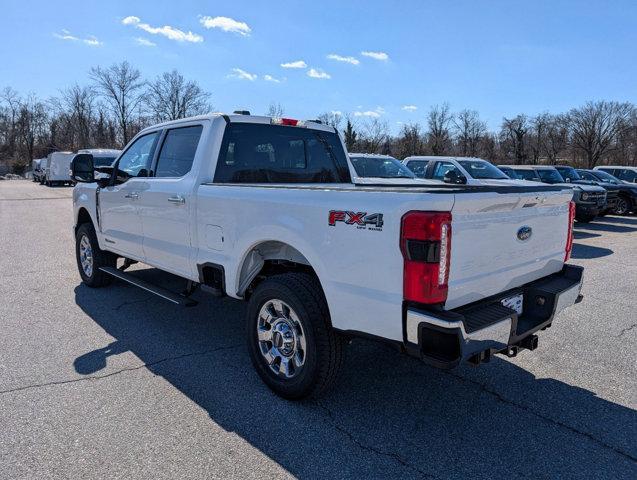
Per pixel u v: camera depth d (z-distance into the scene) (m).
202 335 4.80
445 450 2.97
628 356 4.47
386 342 2.89
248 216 3.66
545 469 2.81
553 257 3.73
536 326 3.25
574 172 18.67
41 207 19.17
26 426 3.12
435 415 3.38
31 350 4.35
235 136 4.49
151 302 5.85
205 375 3.91
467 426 3.25
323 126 5.36
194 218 4.24
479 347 2.72
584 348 4.66
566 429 3.23
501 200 2.98
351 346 4.61
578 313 5.77
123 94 62.44
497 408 3.50
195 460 2.81
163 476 2.67
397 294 2.76
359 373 4.04
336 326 3.10
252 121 4.63
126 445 2.94
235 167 4.48
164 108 61.75
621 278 7.73
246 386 3.74
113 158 22.06
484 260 2.98
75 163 5.74
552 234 3.67
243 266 3.86
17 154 79.69
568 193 3.75
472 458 2.90
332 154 5.41
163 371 3.97
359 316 2.96
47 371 3.92
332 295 3.09
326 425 3.22
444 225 2.63
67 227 13.00
